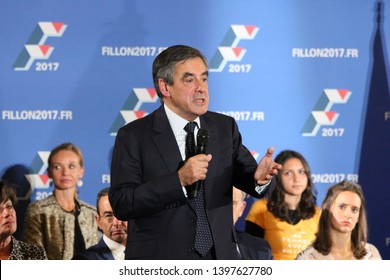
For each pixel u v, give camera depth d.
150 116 6.98
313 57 11.66
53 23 11.34
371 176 11.74
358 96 11.71
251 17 11.56
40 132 11.36
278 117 11.64
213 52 11.55
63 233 11.20
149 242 6.62
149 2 11.45
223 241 6.68
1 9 11.25
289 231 11.25
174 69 6.69
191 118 6.87
